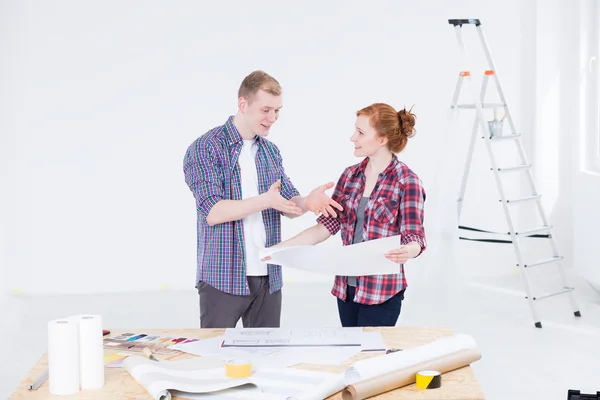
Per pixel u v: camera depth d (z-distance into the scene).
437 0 5.94
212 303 2.93
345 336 2.38
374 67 5.98
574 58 5.87
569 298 5.05
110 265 6.00
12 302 5.65
